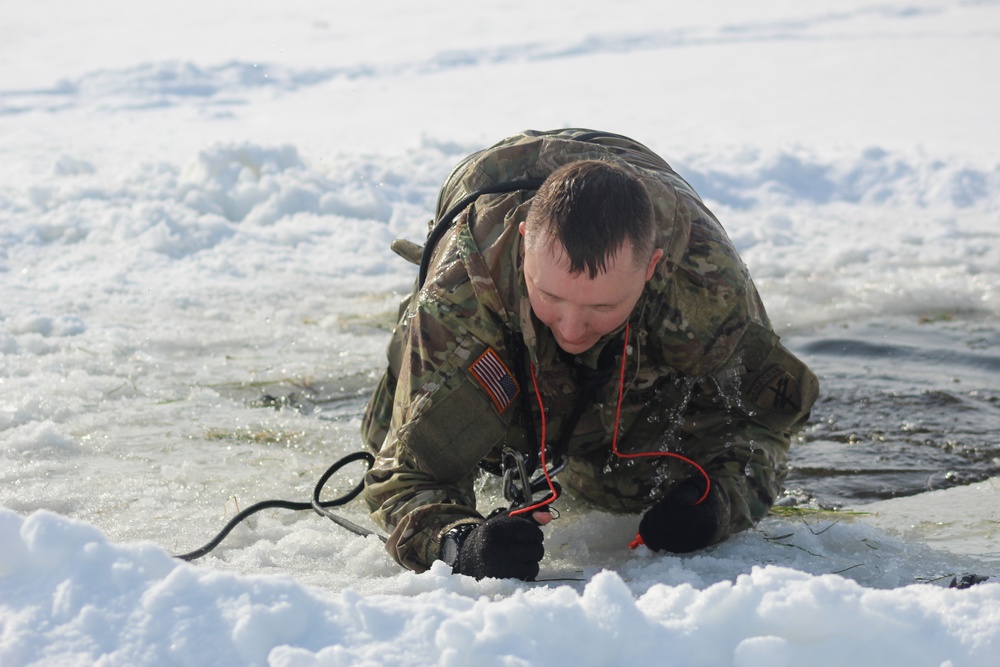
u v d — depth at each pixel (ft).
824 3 139.44
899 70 79.25
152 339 19.60
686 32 114.42
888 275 27.02
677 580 9.19
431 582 8.86
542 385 10.43
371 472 10.39
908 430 15.65
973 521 11.97
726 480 10.36
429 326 9.72
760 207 38.47
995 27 109.09
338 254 27.96
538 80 81.87
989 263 28.76
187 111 66.39
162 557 7.36
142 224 28.07
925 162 41.09
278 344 19.88
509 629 6.69
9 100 71.51
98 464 13.46
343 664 6.43
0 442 13.89
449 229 10.58
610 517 11.58
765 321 10.53
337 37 121.90
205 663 6.62
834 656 6.75
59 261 25.26
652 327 10.02
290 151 34.86
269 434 14.87
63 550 7.34
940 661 6.76
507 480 10.16
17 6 161.79
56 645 6.75
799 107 62.85
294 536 10.91
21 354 18.16
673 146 45.62
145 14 151.33
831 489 13.42
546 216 8.59
